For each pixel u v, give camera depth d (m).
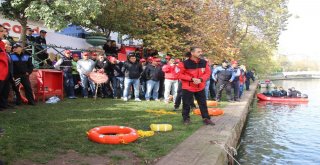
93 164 5.15
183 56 17.38
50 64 12.66
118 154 5.71
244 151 9.19
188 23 17.89
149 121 8.69
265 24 30.53
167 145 6.41
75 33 18.77
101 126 7.22
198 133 7.56
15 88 9.86
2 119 7.80
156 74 13.12
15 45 9.86
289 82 61.00
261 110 17.78
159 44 16.56
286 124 13.53
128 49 16.62
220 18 21.14
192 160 5.54
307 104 20.84
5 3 12.99
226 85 15.08
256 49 34.06
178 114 10.04
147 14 17.16
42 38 12.55
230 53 20.12
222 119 9.71
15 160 5.07
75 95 13.05
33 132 6.78
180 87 10.90
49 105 10.30
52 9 12.24
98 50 13.88
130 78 12.45
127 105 11.27
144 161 5.41
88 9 12.42
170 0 17.75
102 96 12.89
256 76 44.75
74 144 6.13
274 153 9.04
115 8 15.97
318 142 10.38
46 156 5.36
